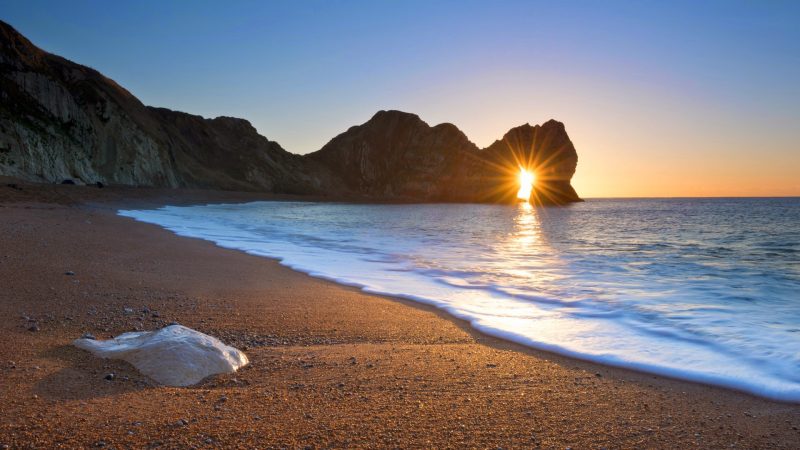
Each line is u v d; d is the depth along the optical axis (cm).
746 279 1125
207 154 9906
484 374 495
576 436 360
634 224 3559
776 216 4747
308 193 10575
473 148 12644
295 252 1552
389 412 390
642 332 671
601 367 531
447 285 1033
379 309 795
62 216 2112
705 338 637
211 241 1753
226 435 338
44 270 920
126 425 347
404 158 12950
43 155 4694
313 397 416
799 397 445
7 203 2439
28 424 340
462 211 6431
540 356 567
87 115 5759
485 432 361
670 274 1189
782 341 617
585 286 1030
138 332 549
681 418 398
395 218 4228
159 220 2695
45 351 491
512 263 1372
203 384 441
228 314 715
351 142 13762
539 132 11525
